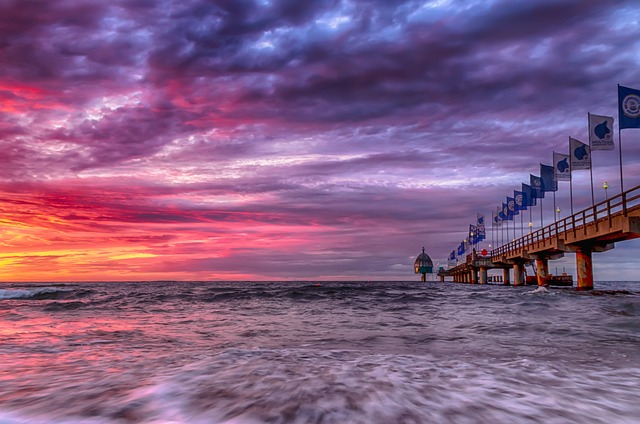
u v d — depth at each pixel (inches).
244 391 162.7
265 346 316.5
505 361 239.9
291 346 316.2
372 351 283.6
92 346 317.4
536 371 206.4
